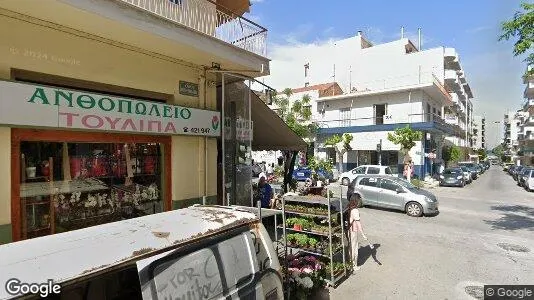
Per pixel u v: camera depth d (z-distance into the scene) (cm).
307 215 671
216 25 827
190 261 278
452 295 605
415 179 2352
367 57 3469
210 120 771
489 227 1141
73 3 480
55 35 545
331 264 629
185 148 763
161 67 709
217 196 859
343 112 3000
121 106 600
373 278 679
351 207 730
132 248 255
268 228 931
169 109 682
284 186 1294
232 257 315
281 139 1135
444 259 800
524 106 5488
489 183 2961
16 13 500
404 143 2272
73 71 568
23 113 480
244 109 962
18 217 513
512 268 742
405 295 602
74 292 239
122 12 539
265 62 840
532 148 5031
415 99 2589
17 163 510
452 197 1905
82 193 607
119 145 664
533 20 942
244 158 936
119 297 267
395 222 1212
